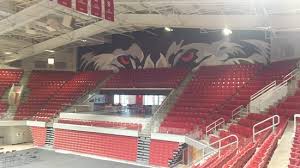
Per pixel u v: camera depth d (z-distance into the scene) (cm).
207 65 2841
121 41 3344
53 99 3269
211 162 1083
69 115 2920
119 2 1956
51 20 2438
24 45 3122
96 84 3297
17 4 2188
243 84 2405
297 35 2328
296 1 1566
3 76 3500
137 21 2381
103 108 3288
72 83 3447
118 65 3362
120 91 3092
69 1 1471
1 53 3369
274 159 968
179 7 2017
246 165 875
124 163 2300
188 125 2178
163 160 2147
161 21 2308
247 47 2638
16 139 3086
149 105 3147
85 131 2644
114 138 2467
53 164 2225
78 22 2527
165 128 2195
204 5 1852
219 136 1744
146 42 3192
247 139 1423
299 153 903
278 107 1747
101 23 2453
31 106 3216
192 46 2933
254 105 1933
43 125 2933
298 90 1848
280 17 1767
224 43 2758
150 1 1920
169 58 3058
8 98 3189
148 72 3122
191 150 1980
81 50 3644
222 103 2281
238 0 1666
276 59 2473
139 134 2328
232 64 2706
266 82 2233
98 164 2250
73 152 2661
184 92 2662
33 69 3681
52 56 3703
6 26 2345
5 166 2116
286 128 1451
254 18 1878
